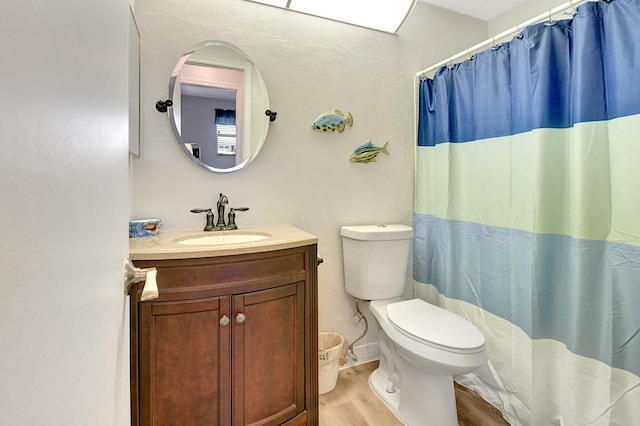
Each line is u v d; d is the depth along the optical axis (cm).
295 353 131
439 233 191
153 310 106
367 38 193
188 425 111
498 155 157
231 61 160
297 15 175
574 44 125
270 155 170
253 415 121
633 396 111
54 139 30
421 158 204
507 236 154
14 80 24
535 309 136
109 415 50
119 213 58
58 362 32
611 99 115
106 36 48
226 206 161
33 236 27
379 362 198
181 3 150
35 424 27
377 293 175
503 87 154
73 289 35
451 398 141
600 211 118
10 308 24
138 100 136
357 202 194
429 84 198
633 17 109
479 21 225
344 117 184
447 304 185
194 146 154
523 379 142
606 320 117
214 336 114
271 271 124
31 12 26
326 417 151
